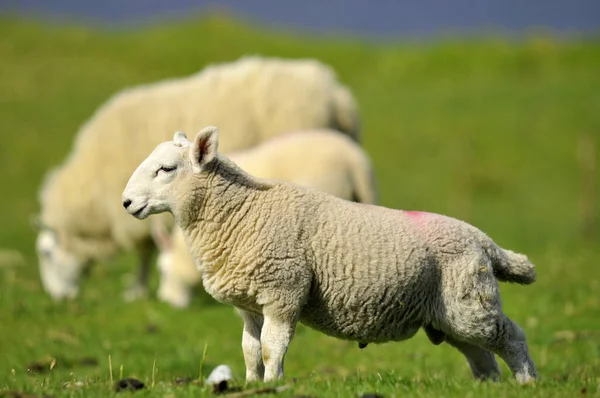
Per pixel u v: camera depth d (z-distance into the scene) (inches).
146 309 762.2
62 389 375.2
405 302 403.5
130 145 838.5
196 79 844.0
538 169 1612.9
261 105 805.2
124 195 408.2
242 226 401.7
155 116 829.8
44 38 2509.8
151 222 820.6
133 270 1059.9
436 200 1485.0
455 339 426.9
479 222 1379.2
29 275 1023.0
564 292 737.6
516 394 345.4
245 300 405.4
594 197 1464.1
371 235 401.7
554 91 1964.8
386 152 1723.7
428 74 2251.5
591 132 1717.5
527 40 2388.0
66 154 1766.7
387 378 397.4
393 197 1508.4
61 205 872.9
